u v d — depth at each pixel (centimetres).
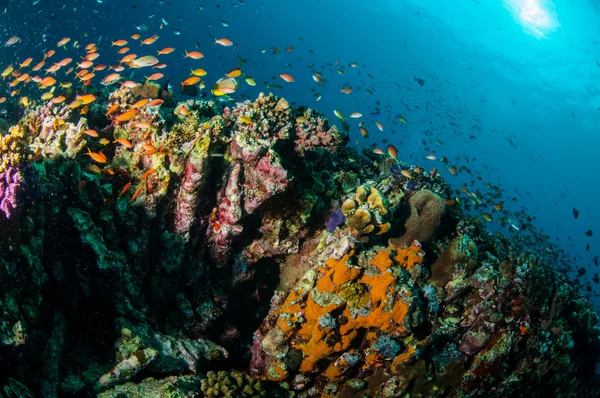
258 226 584
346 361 507
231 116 636
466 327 546
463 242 554
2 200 388
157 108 580
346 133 842
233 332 629
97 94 725
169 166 539
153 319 548
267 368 533
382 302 488
